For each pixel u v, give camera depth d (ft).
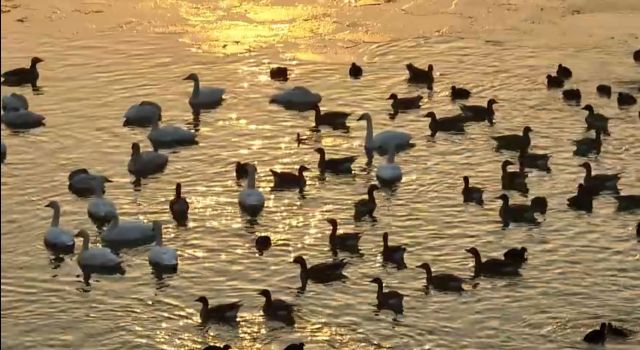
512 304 143.95
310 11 248.52
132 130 197.88
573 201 169.48
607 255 156.15
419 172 181.78
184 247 159.22
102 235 161.68
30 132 196.44
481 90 214.07
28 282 151.33
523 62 225.76
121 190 176.96
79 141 193.77
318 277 149.48
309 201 172.14
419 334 137.49
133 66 223.51
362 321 140.36
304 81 217.97
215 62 225.35
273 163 185.47
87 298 147.33
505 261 150.71
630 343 135.44
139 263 155.53
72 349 136.56
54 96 211.20
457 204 170.60
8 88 214.07
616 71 221.46
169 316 142.82
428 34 238.27
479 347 134.92
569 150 189.37
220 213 168.55
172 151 189.47
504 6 252.21
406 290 146.92
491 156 187.62
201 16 245.45
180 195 168.66
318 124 199.41
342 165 181.68
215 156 187.93
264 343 136.26
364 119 194.29
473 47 232.73
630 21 244.83
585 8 251.80
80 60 225.56
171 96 211.82
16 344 137.39
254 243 159.74
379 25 241.96
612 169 182.70
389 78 219.41
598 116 196.03
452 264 153.69
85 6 249.75
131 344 137.28
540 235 161.48
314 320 140.87
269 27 240.94
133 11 247.50
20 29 238.07
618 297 146.00
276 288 148.36
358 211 167.53
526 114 203.82
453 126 196.75
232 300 145.69
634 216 166.81
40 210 170.50
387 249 154.30
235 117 203.21
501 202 171.32
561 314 141.90
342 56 228.63
